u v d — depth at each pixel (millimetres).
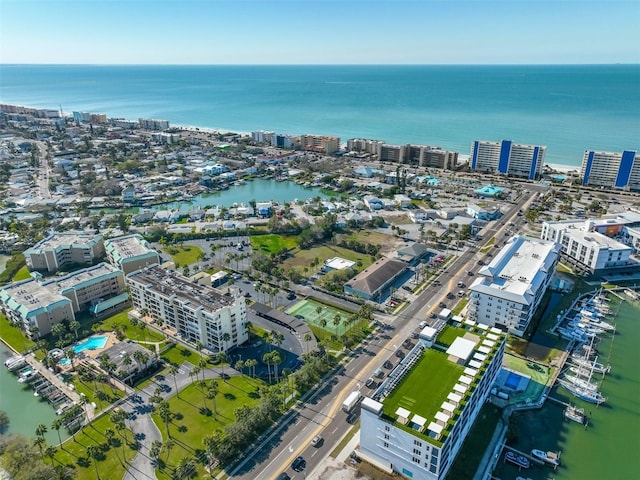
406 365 175375
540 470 160375
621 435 175625
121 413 174750
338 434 174875
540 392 196750
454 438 153250
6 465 157500
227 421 181875
